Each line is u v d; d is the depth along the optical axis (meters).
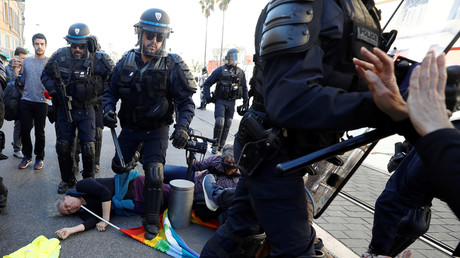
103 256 2.24
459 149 0.60
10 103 3.75
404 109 0.76
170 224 2.68
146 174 2.54
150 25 2.36
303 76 0.97
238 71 5.35
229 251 1.45
